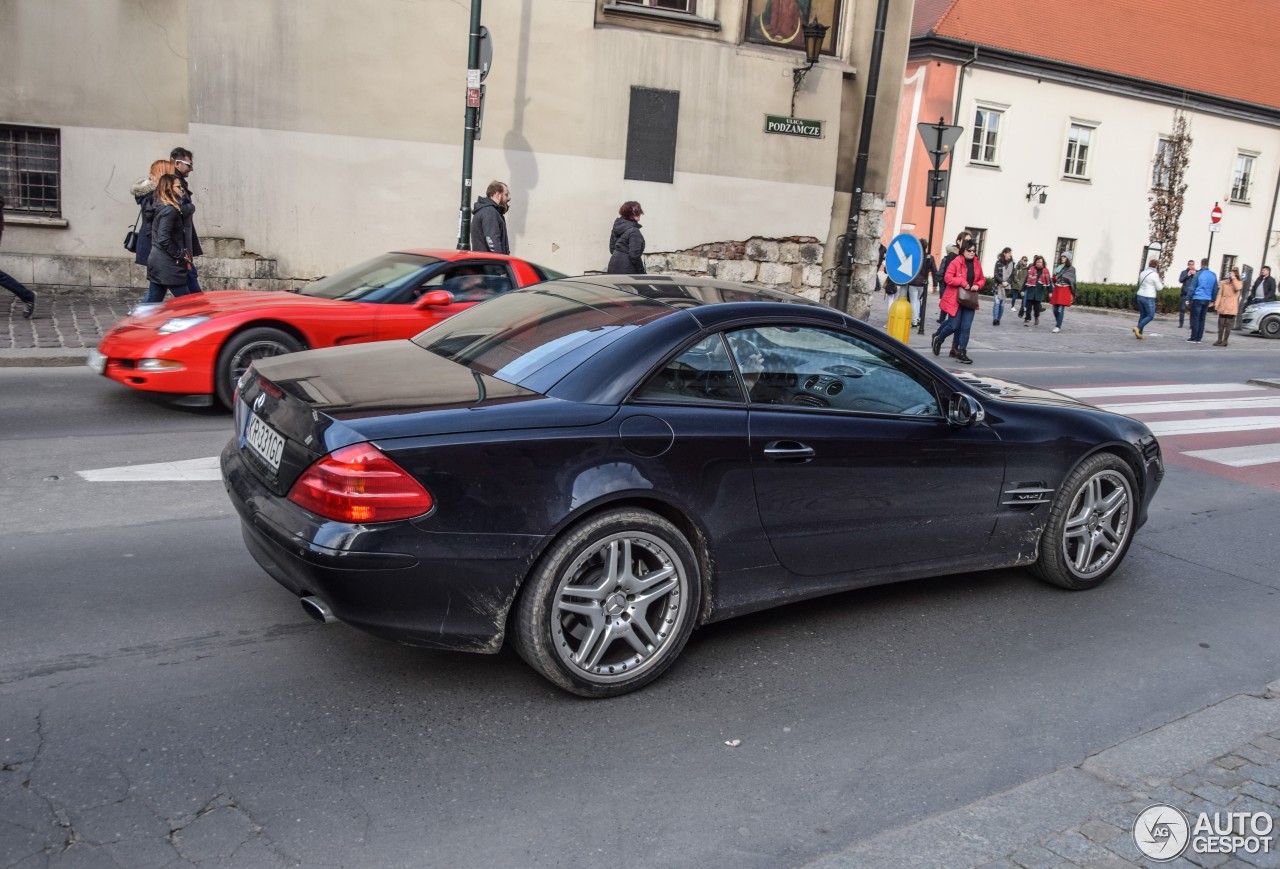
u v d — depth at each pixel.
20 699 3.47
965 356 14.96
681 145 15.57
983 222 35.06
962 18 33.72
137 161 13.89
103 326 11.58
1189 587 5.48
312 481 3.36
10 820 2.81
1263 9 43.31
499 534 3.44
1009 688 4.10
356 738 3.38
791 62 16.09
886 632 4.59
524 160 14.70
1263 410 12.10
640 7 15.05
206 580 4.63
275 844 2.80
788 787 3.27
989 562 4.93
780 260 16.67
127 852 2.71
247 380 4.14
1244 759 3.55
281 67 13.30
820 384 4.26
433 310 8.40
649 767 3.34
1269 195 42.75
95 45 13.50
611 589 3.70
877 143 17.70
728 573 4.04
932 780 3.36
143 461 6.59
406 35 13.77
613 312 4.16
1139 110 37.66
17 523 5.26
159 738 3.29
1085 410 5.27
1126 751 3.59
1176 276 40.81
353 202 13.91
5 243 13.56
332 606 3.37
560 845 2.89
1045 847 2.96
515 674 3.92
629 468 3.66
